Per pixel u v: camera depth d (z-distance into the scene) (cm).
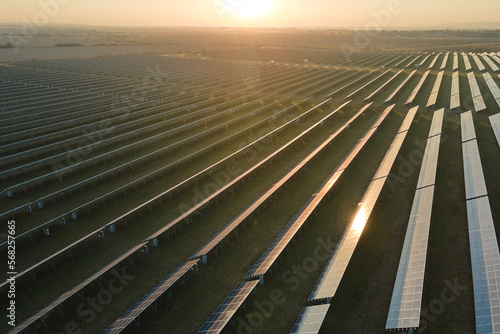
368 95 8281
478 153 4131
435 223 3056
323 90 9050
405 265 2422
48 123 6178
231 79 10612
